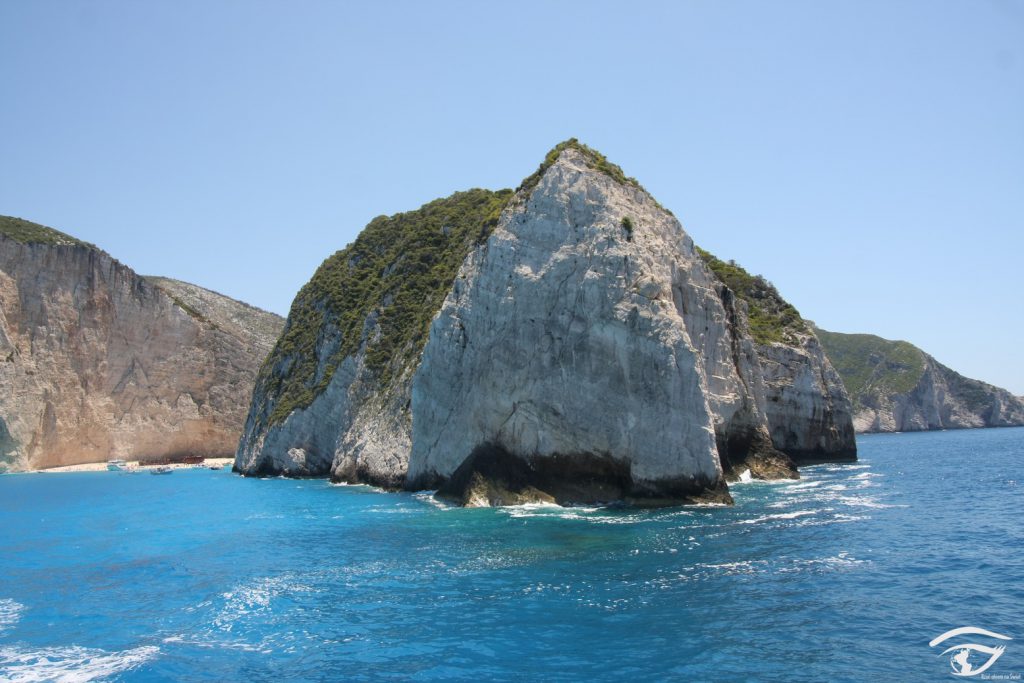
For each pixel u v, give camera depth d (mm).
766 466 50062
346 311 71500
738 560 24578
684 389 36625
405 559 26781
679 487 36219
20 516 42750
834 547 26094
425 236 69250
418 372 47500
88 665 17688
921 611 19016
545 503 38438
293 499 46875
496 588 22453
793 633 17781
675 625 18641
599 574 23484
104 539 33812
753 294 73562
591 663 16516
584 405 38281
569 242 40438
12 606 22734
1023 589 20594
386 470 51438
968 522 30562
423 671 16484
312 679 16359
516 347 40750
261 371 79312
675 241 45000
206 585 24375
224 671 17031
